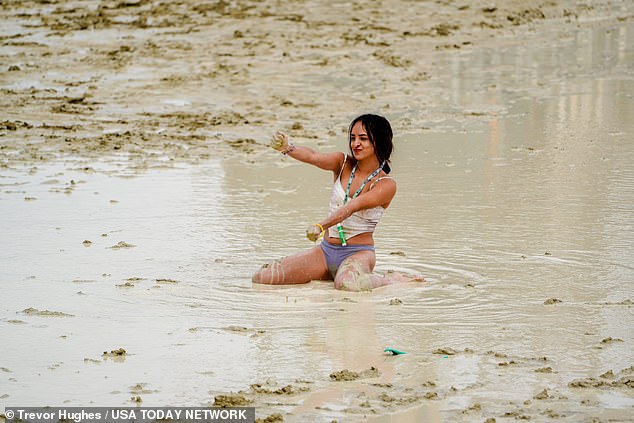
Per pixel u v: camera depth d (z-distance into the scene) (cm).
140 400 1216
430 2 6316
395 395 1217
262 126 3350
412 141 3031
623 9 6456
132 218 2172
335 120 3441
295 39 5169
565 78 4200
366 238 1773
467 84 4094
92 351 1387
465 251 1878
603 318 1494
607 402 1191
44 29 5378
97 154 2920
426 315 1531
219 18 5722
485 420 1145
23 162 2802
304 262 1748
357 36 5256
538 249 1878
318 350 1382
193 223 2123
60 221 2148
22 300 1619
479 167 2639
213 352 1380
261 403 1201
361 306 1590
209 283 1717
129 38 5150
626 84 4003
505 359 1335
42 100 3766
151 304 1599
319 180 2547
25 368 1325
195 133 3241
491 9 6181
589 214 2122
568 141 2961
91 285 1700
